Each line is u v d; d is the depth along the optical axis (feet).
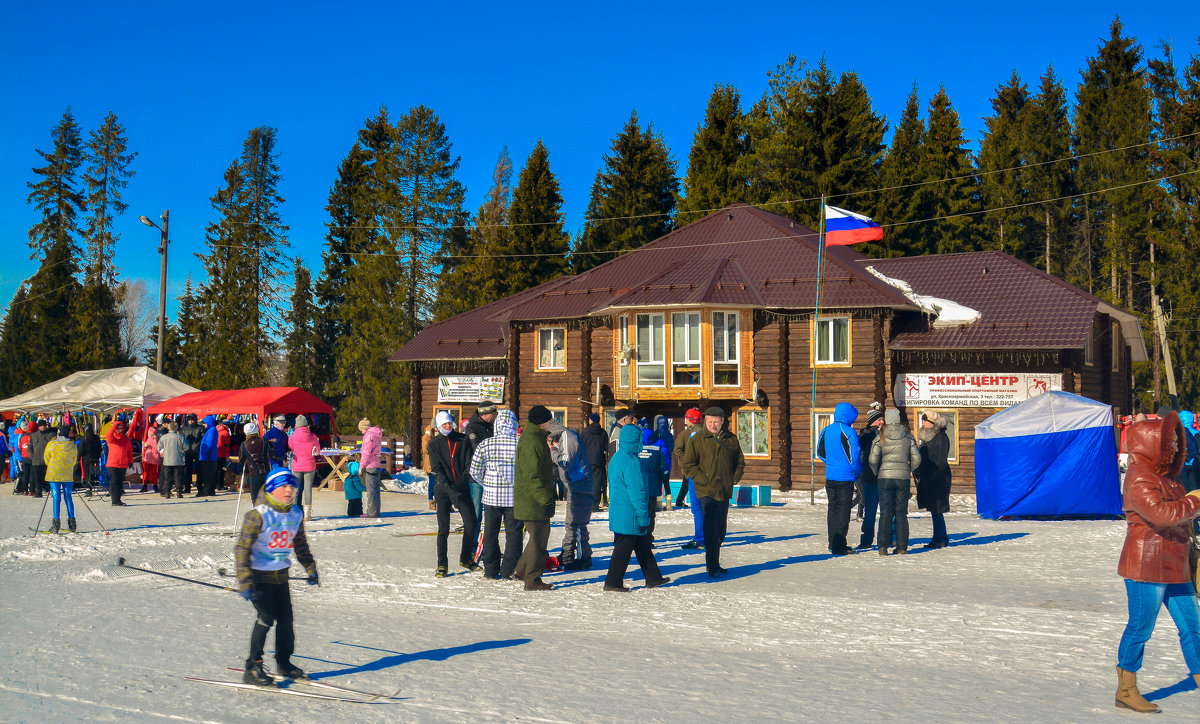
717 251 110.83
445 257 209.67
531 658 23.38
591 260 201.16
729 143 192.03
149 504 78.38
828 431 44.09
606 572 38.81
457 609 30.50
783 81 197.98
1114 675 21.68
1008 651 24.14
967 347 91.20
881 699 19.56
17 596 33.47
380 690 20.18
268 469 60.70
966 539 49.55
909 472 43.11
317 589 34.47
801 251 105.40
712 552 37.42
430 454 38.58
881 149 185.98
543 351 114.11
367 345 204.95
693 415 46.98
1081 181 194.80
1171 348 173.47
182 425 104.53
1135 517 19.25
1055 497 61.11
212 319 227.40
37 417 120.57
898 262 110.42
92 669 22.11
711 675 21.65
